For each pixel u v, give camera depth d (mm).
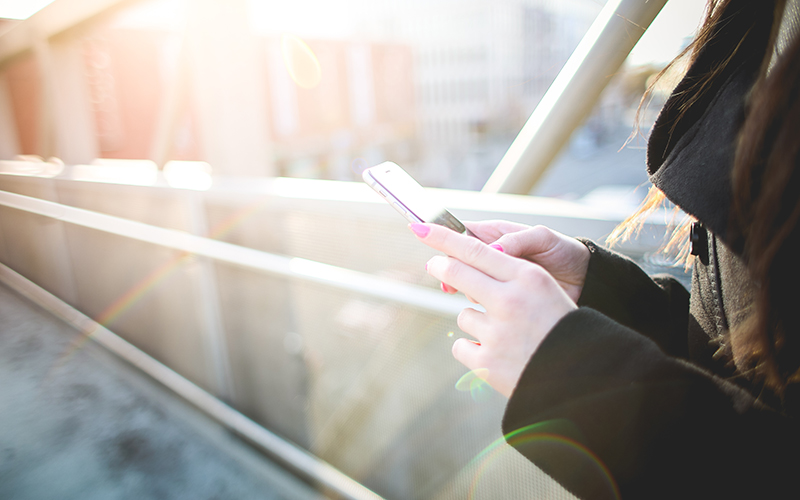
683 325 750
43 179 3656
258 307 1981
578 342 459
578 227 1056
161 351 2695
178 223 2312
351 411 1686
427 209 706
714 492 426
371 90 39281
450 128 44344
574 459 474
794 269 375
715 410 432
